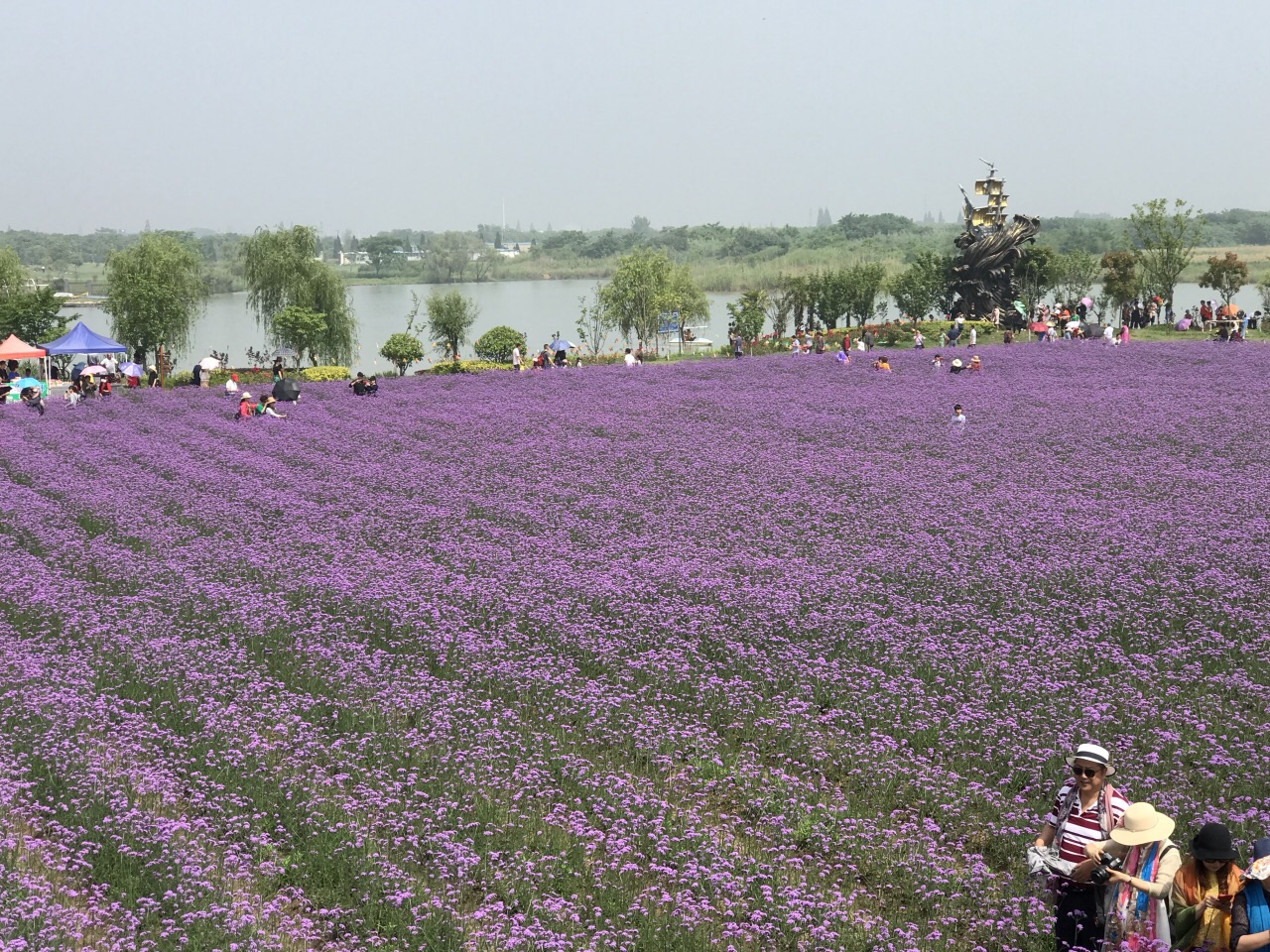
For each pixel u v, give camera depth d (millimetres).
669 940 10727
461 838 12727
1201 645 18109
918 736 15391
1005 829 12727
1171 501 27672
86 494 31953
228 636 19656
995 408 43344
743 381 54906
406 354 68188
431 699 16797
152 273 71438
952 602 20750
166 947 10367
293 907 11523
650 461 35375
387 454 38219
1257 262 192250
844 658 18203
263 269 75750
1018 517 26609
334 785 14062
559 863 12219
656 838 12633
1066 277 95000
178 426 45344
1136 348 60656
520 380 57812
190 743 15203
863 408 44750
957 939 11062
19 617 21016
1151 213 83000
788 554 24422
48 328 75938
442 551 25188
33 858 11938
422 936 10766
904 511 27734
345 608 21156
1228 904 9398
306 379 62719
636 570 23312
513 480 33000
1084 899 10148
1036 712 15812
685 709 16703
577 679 17625
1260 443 34406
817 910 11203
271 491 32156
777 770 14570
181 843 12266
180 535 27266
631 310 79312
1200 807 12984
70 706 16016
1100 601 20000
